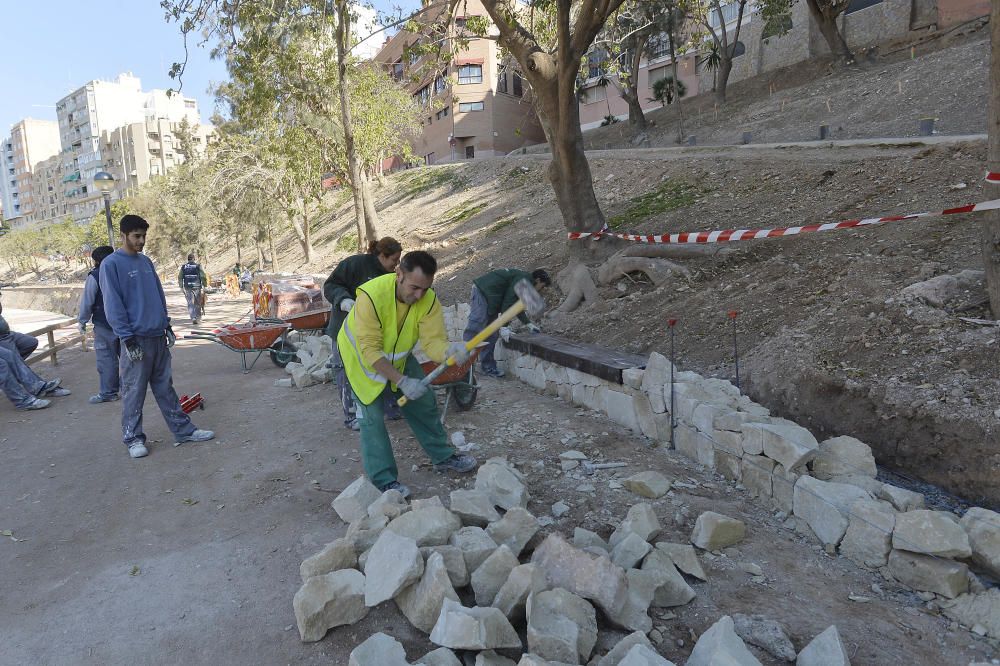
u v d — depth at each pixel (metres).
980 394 3.79
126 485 4.39
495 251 15.02
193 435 5.30
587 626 2.46
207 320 15.45
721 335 6.07
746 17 33.97
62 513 3.98
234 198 32.06
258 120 18.41
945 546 2.75
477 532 3.04
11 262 93.19
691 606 2.74
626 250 8.97
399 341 3.83
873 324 4.92
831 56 29.20
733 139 23.86
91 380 8.14
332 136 19.62
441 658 2.31
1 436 5.69
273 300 11.21
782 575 2.96
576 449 4.61
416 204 29.14
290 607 2.87
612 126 37.41
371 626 2.70
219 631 2.71
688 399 4.36
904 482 3.75
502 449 4.67
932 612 2.68
